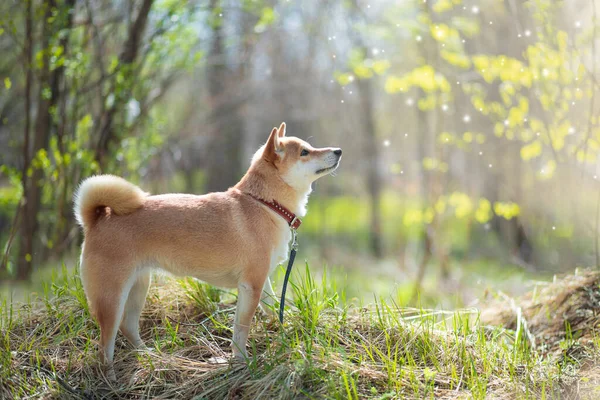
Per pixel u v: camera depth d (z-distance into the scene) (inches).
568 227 285.7
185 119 551.2
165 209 149.4
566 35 247.9
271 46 637.3
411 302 309.4
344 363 137.6
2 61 431.2
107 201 146.4
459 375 144.0
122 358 149.9
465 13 346.3
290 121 738.8
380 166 802.2
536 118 291.6
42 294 206.5
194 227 147.3
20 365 146.9
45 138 306.2
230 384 136.1
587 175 253.8
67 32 286.0
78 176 309.3
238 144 629.9
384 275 470.3
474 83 339.3
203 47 434.9
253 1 380.2
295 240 162.1
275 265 158.7
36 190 307.1
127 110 327.6
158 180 511.2
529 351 160.4
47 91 290.7
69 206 307.0
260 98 669.9
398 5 368.2
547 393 136.2
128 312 156.1
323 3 581.9
